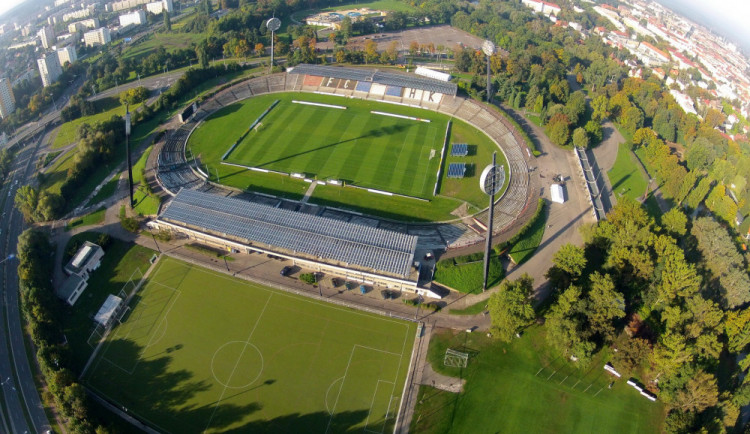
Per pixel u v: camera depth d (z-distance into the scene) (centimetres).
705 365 12000
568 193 19338
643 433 11475
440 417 11588
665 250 14288
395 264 14575
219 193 18650
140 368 12669
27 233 15900
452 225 17350
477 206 18375
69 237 17162
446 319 13938
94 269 15638
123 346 13225
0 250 17200
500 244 16000
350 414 11631
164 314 14050
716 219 19450
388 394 12044
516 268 15625
